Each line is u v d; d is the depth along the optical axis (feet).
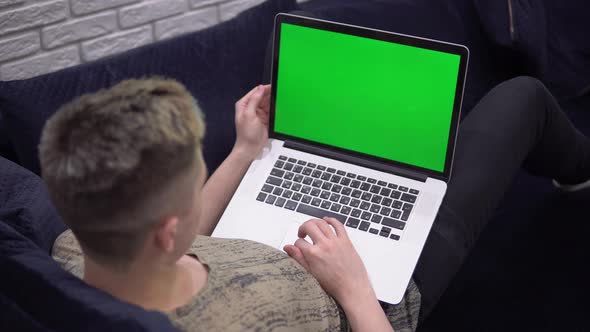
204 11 7.13
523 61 6.29
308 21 4.38
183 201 2.52
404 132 4.36
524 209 6.19
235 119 4.66
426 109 4.27
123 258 2.52
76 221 2.41
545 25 6.36
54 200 2.42
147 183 2.34
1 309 2.72
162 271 2.68
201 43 5.12
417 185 4.35
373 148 4.47
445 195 4.49
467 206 4.48
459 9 6.36
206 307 2.80
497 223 6.09
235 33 5.30
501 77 6.55
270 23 5.49
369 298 3.53
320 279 3.57
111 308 2.48
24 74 6.13
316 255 3.56
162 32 6.91
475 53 6.40
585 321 5.21
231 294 2.91
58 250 3.38
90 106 2.40
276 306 3.01
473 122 4.95
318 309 3.29
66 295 2.60
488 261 5.78
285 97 4.55
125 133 2.31
